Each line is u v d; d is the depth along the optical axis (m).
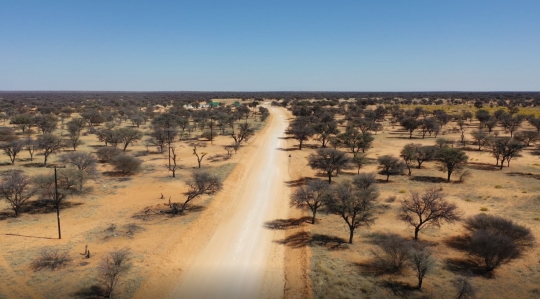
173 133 89.94
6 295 23.92
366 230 36.94
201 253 32.34
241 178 59.97
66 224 37.56
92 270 27.58
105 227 36.94
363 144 82.56
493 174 61.53
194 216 40.69
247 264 30.48
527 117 123.25
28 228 36.03
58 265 28.22
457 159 56.12
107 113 152.75
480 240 28.23
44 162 66.75
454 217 34.09
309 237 35.19
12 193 39.66
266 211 44.28
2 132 84.94
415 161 72.25
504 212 41.62
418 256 25.61
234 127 130.25
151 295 25.19
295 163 71.75
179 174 60.69
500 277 26.94
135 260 29.66
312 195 39.50
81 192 45.84
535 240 33.31
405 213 39.34
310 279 27.03
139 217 40.19
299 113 162.50
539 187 52.41
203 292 26.02
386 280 26.64
